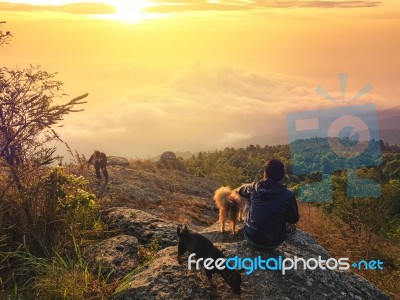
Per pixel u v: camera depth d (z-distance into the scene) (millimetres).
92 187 11656
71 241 5766
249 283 4504
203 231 6660
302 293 4457
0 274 5023
